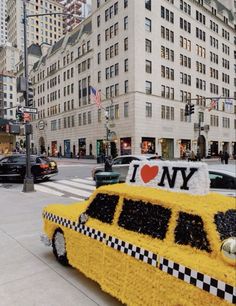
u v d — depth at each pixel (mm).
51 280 4645
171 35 49500
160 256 3131
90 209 4445
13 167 17766
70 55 61344
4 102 124625
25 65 13453
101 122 50906
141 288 3303
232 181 6840
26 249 6105
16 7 128625
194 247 2996
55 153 68500
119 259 3645
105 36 49656
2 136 75688
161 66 47562
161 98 47188
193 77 53875
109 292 3764
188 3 53062
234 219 3199
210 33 58500
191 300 2781
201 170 3578
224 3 67938
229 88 64000
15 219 8578
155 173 4027
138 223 3639
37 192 13656
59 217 5078
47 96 72375
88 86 55125
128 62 44531
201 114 55656
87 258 4262
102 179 7684
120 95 45969
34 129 79062
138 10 43844
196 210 3115
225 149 63281
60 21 141875
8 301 4066
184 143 51625
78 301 4012
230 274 2557
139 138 43719
